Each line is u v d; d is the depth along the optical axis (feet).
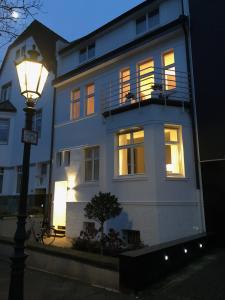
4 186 58.90
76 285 20.71
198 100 35.17
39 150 53.47
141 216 33.06
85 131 45.39
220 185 31.96
